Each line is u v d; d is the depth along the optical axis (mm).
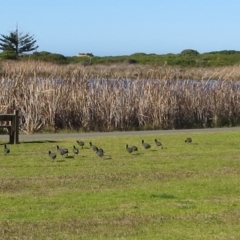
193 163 21438
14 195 15977
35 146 25672
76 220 13398
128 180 18188
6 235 12250
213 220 13461
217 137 29656
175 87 35938
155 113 34938
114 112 33750
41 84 33094
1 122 29031
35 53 77000
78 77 34875
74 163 21172
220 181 18125
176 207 14672
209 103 36781
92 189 16812
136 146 25469
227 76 39969
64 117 32938
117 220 13414
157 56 84000
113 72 39719
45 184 17453
